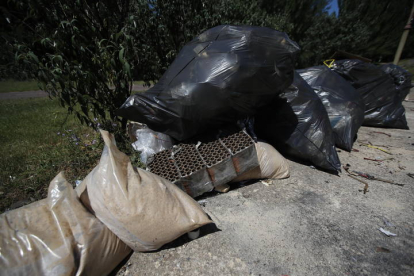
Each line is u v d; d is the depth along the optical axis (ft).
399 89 11.80
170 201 4.21
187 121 5.99
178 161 6.09
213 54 5.67
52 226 3.48
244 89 5.73
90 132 10.93
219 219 5.24
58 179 3.94
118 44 7.34
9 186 6.41
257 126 8.48
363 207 5.47
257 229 4.91
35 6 6.17
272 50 5.86
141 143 7.74
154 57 9.02
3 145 9.52
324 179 6.78
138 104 6.15
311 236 4.66
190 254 4.37
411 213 5.20
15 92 34.12
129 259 4.32
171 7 8.94
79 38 6.84
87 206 4.04
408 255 4.16
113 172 3.98
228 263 4.16
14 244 3.22
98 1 7.35
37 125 12.56
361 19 46.75
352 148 8.98
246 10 13.20
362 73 10.95
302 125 7.35
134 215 3.86
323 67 9.83
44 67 5.98
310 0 37.99
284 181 6.73
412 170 7.13
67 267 3.20
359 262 4.07
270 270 4.00
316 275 3.88
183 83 5.64
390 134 10.50
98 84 7.65
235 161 5.79
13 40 6.23
